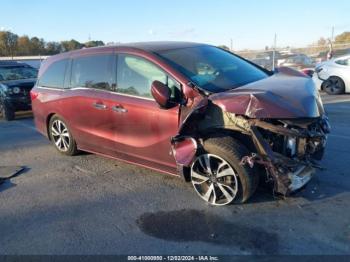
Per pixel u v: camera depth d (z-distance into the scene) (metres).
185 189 4.82
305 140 3.89
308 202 4.20
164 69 4.55
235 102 3.84
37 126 7.05
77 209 4.49
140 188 4.96
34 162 6.41
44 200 4.82
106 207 4.49
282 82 4.50
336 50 23.48
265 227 3.76
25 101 10.73
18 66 12.30
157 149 4.70
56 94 6.25
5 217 4.41
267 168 3.86
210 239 3.64
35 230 4.06
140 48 5.00
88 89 5.61
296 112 3.77
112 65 5.25
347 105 10.35
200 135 4.20
